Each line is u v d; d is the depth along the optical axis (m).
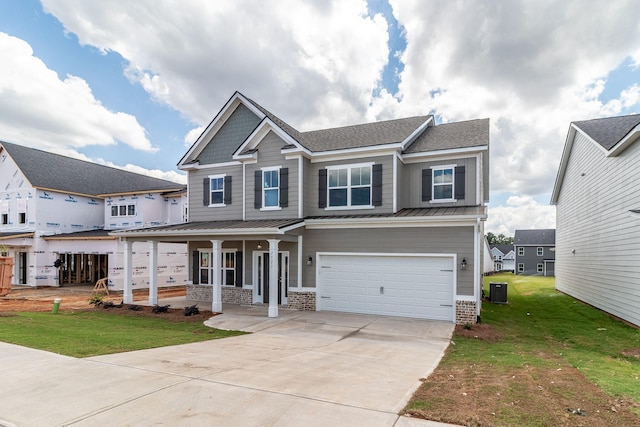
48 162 24.84
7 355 6.40
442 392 4.73
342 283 12.92
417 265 11.84
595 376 5.77
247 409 4.14
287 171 14.10
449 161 13.06
